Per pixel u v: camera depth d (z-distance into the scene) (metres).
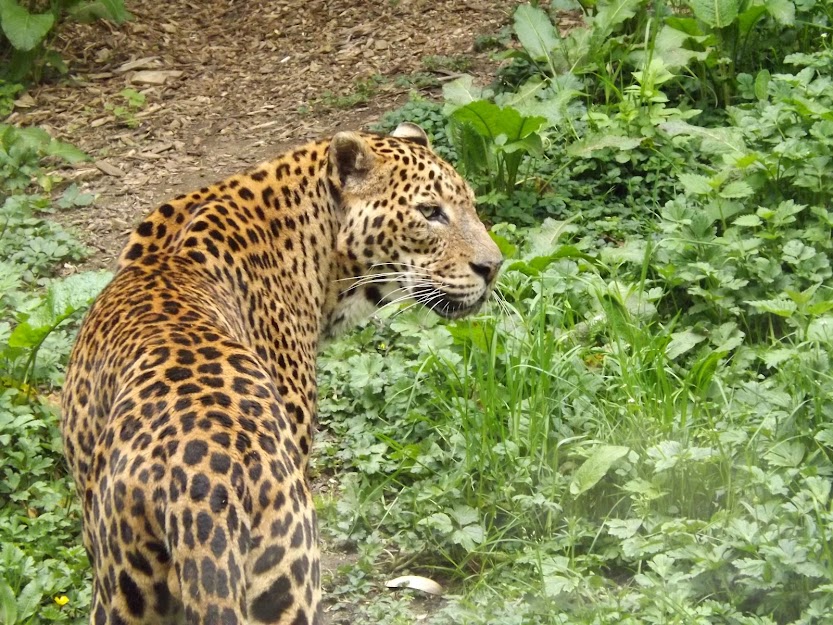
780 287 12.62
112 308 8.05
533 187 15.96
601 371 11.92
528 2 21.58
